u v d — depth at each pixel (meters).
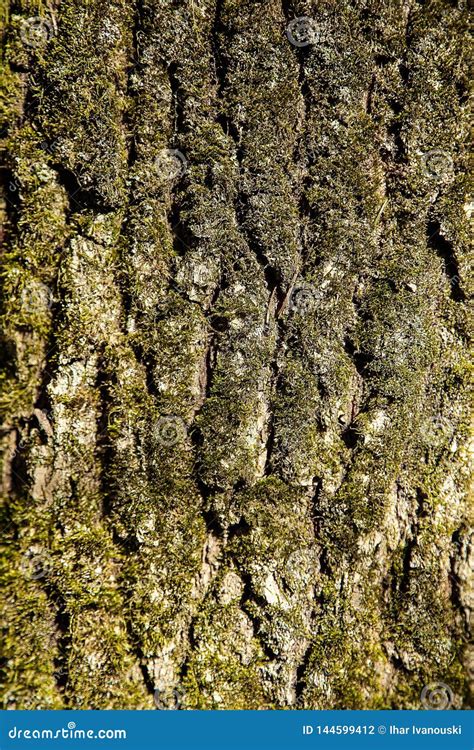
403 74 1.03
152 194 1.02
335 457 1.02
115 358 1.02
